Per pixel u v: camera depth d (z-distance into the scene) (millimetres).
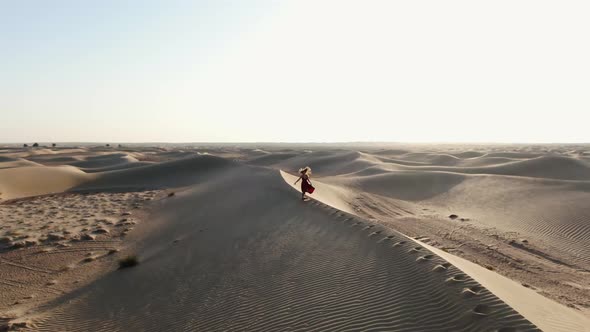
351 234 12531
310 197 19891
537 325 5980
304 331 7316
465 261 10531
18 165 55625
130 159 79938
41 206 32594
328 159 72062
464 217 23828
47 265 16672
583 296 11383
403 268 9039
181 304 10094
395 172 41656
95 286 13273
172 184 45406
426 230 20312
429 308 7098
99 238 21062
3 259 17625
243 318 8438
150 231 21547
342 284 8938
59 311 11172
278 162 80375
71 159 82625
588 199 23469
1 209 30938
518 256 15602
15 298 13031
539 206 23781
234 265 12039
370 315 7340
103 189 44719
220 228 17812
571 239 17797
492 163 61812
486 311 6488
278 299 8945
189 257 14305
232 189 29984
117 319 10055
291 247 12500
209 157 54875
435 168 53312
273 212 18203
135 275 13641
